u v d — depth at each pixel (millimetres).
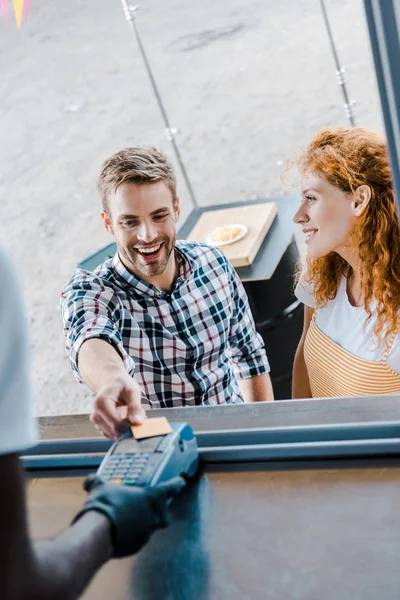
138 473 1048
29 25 10555
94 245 5520
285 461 1196
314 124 6270
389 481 1110
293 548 1026
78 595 778
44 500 1220
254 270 2734
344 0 8625
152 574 1030
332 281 1982
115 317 1880
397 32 967
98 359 1632
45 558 746
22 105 8461
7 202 6535
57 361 4223
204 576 1009
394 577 945
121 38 9477
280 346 2863
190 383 1959
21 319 736
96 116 7785
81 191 6430
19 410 722
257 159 6035
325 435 1203
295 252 3008
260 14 9086
